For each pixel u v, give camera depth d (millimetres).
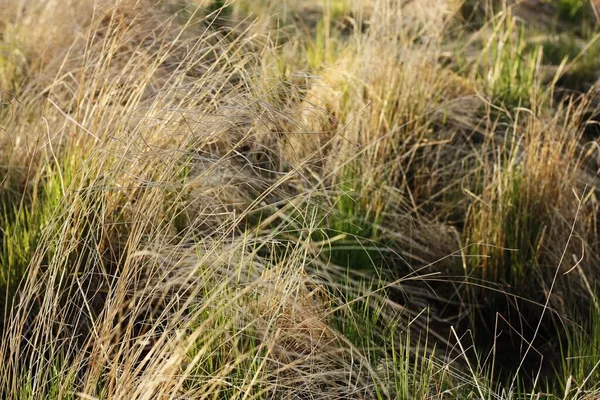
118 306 2158
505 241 3322
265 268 2475
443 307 3244
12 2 4566
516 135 4047
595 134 4578
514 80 4504
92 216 2734
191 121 2785
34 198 2900
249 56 3260
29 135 3285
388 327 2744
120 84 3455
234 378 2207
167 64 3758
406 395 2254
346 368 2441
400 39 4633
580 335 2893
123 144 2680
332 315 2594
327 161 3336
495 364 2963
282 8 5285
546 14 6879
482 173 3828
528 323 3207
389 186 3543
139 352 2059
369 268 3068
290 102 3008
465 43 5312
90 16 4109
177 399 2043
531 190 3420
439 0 5035
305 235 3016
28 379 2123
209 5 4746
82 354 2145
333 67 4078
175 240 2799
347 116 3672
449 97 4301
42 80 3752
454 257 3352
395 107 3930
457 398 2367
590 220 3467
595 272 3369
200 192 2873
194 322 2328
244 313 2230
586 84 5270
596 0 6949
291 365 2146
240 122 2686
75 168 2859
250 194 3232
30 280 2434
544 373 2926
